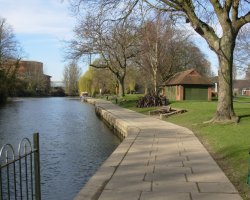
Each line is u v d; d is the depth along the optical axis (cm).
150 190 789
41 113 4728
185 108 3089
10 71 7512
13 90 8756
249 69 5788
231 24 1841
